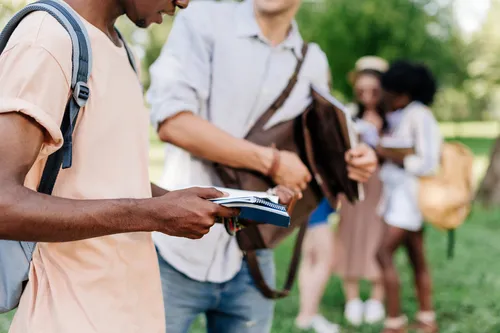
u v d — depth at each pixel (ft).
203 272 8.13
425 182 16.21
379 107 16.98
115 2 5.73
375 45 53.11
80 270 5.56
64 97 5.19
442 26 57.47
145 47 65.67
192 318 8.39
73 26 5.26
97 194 5.50
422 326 17.34
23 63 5.03
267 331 8.90
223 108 8.29
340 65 52.95
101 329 5.57
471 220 35.83
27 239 4.92
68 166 5.30
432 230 32.14
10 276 5.49
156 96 8.24
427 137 15.90
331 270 17.65
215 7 8.46
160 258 8.16
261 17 8.30
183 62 8.18
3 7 12.59
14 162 4.84
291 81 8.54
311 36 52.49
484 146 91.40
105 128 5.53
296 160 8.26
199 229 5.35
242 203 5.49
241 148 8.05
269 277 8.82
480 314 18.79
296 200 8.14
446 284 22.07
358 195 9.11
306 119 8.54
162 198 5.27
